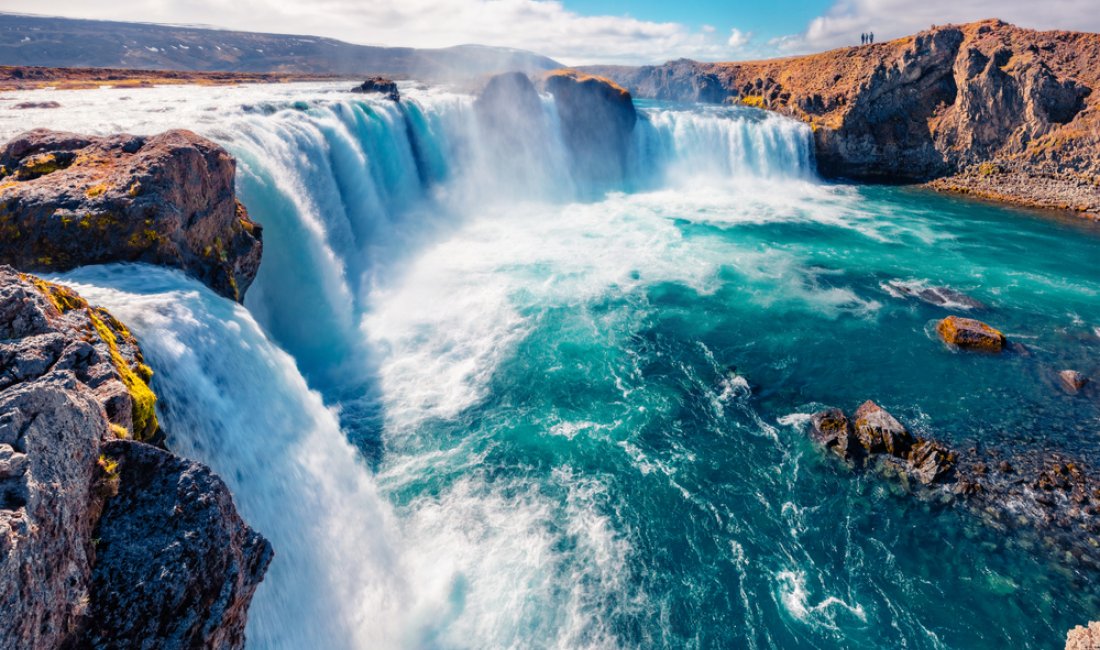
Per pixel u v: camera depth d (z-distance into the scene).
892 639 12.71
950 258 34.12
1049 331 25.36
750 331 25.23
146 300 11.25
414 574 13.42
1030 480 16.62
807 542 14.98
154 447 6.88
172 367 10.00
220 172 15.53
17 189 12.47
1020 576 13.98
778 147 53.31
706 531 15.22
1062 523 15.27
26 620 4.91
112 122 24.80
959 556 14.52
